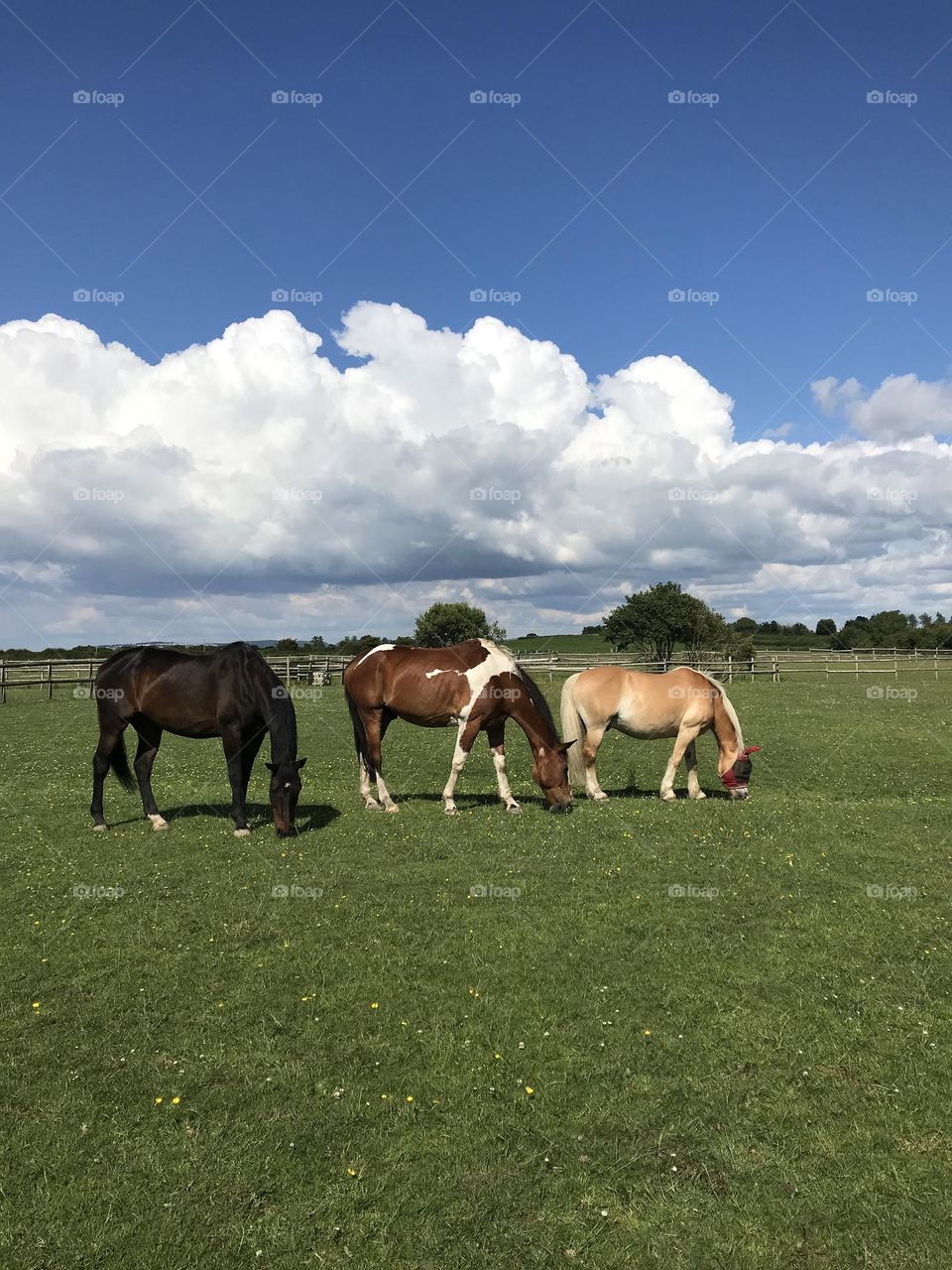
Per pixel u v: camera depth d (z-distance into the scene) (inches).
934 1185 167.2
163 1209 162.1
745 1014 237.0
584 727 551.8
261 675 448.8
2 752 775.1
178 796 578.9
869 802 540.4
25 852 420.8
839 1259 149.9
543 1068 210.1
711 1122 188.5
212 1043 224.8
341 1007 244.8
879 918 315.6
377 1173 172.4
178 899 343.6
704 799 548.1
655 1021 233.8
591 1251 151.8
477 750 803.4
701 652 1919.3
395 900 338.3
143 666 462.3
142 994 254.7
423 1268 147.6
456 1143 181.5
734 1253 151.0
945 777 636.7
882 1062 211.9
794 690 1481.3
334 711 1198.3
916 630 3686.0
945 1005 242.7
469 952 283.4
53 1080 207.5
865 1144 179.8
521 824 470.3
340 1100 197.3
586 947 287.7
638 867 381.4
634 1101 195.6
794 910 325.1
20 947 294.7
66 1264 148.6
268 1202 164.9
